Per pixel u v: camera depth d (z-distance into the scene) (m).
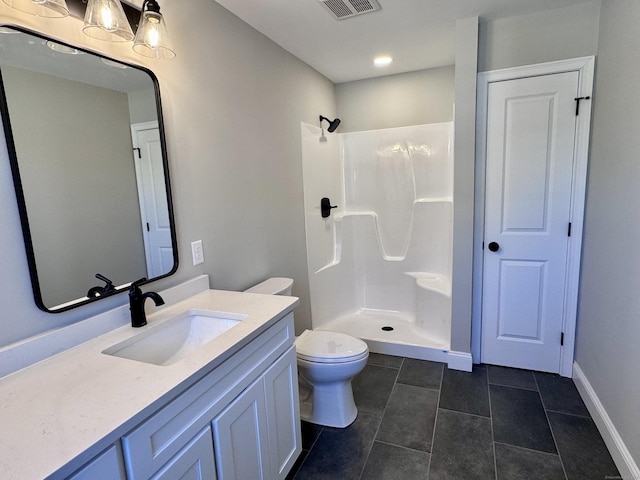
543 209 2.35
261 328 1.35
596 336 2.00
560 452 1.78
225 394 1.19
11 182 1.08
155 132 1.54
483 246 2.50
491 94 2.34
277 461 1.52
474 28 2.19
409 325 3.24
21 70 1.10
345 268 3.48
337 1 1.91
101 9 1.13
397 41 2.49
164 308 1.58
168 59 1.57
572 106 2.20
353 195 3.56
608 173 1.86
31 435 0.79
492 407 2.15
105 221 1.35
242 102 2.10
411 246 3.37
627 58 1.66
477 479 1.64
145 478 0.90
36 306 1.14
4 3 1.05
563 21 2.14
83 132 1.27
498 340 2.59
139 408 0.87
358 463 1.77
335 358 1.89
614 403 1.73
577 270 2.32
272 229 2.44
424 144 3.25
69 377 1.03
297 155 2.77
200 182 1.80
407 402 2.24
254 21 2.11
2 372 1.04
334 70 3.08
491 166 2.40
